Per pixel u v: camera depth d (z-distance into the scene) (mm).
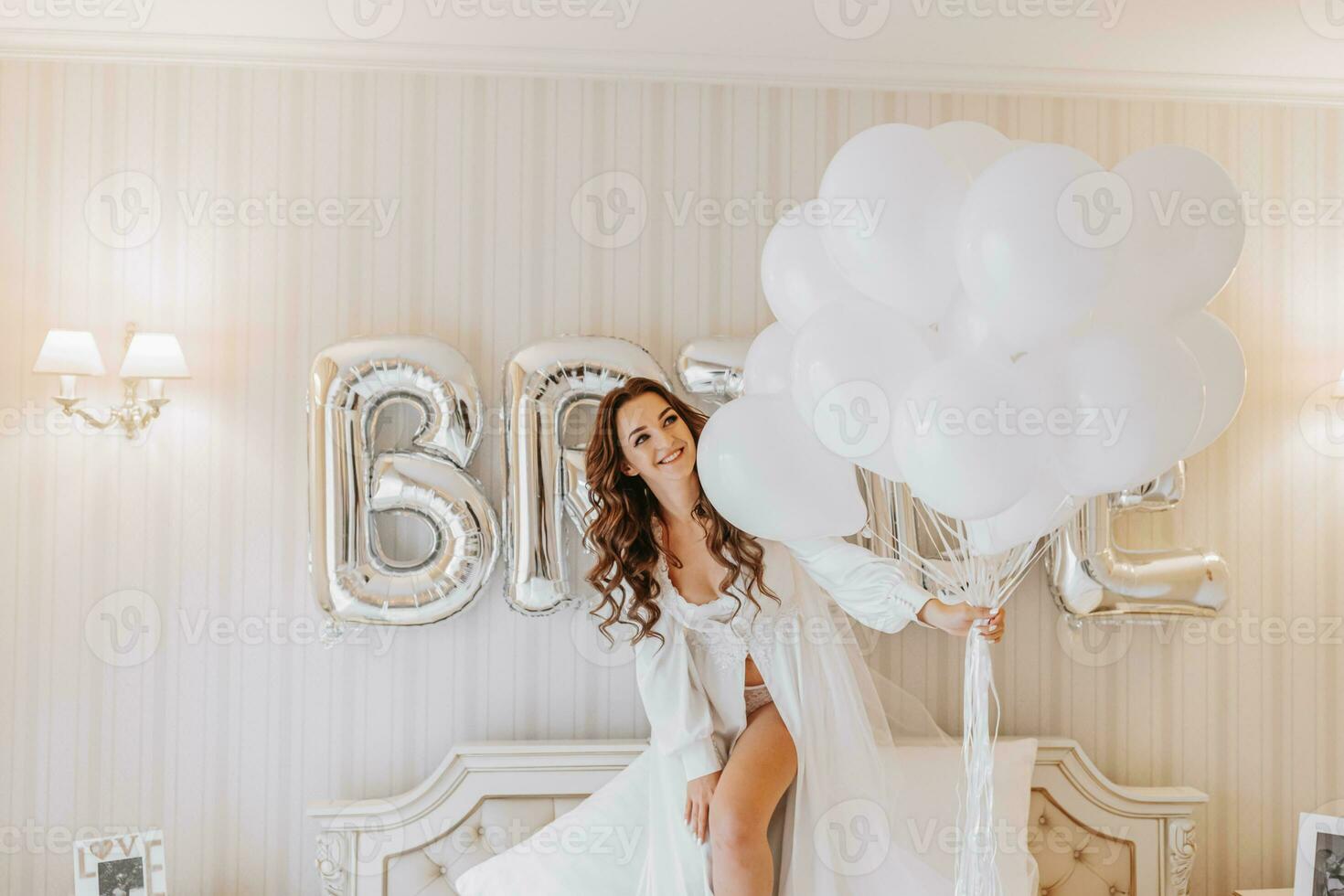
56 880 2531
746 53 2666
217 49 2586
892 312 1519
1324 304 2824
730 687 2143
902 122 2770
